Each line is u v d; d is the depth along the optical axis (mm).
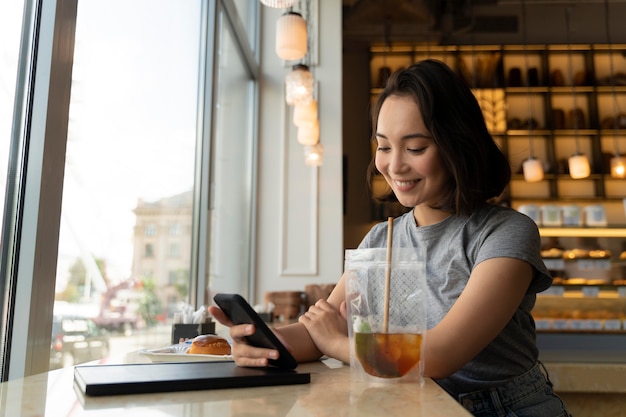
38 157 1274
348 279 818
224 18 3238
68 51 1376
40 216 1260
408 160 1039
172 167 2344
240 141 3762
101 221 1628
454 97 1032
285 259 4023
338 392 702
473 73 5160
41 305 1262
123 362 1076
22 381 804
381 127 1057
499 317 886
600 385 2172
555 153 5062
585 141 5137
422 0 4836
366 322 786
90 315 1550
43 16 1318
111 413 588
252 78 4160
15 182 1262
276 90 4207
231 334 880
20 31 1277
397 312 777
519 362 1044
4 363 1217
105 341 1645
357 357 796
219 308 913
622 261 4758
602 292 4660
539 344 4230
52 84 1306
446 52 5258
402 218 1281
